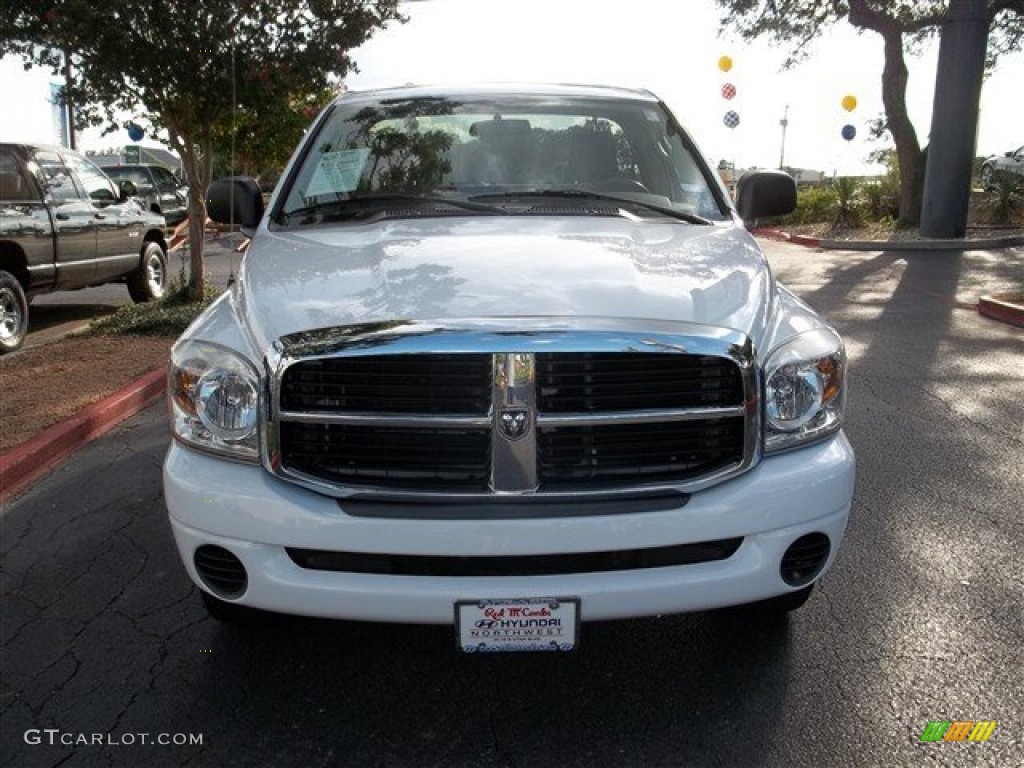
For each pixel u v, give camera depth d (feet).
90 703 10.32
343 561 9.04
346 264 10.50
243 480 9.14
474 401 8.81
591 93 15.11
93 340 30.17
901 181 67.00
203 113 33.01
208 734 9.75
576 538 8.75
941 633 11.42
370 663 11.03
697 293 9.60
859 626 11.62
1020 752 9.21
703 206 13.38
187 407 9.57
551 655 11.14
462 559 8.91
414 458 8.92
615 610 8.98
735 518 9.01
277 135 38.24
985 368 25.00
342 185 13.35
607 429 8.94
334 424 8.88
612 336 8.71
